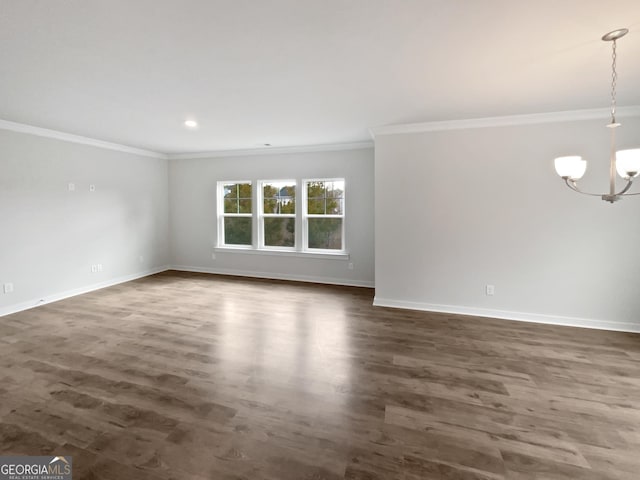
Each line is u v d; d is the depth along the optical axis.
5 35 1.80
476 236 3.71
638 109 3.09
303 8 1.55
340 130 4.12
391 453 1.69
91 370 2.54
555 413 2.02
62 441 1.77
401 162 3.92
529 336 3.19
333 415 2.00
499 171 3.57
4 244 3.81
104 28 1.74
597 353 2.82
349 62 2.16
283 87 2.62
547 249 3.48
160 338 3.16
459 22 1.68
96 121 3.70
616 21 1.67
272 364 2.64
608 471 1.57
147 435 1.82
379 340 3.12
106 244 5.16
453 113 3.35
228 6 1.53
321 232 5.49
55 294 4.40
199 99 2.91
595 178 3.28
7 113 3.38
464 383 2.36
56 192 4.38
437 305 3.93
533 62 2.16
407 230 3.97
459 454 1.68
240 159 5.81
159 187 6.19
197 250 6.31
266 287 5.16
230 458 1.65
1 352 2.84
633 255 3.24
